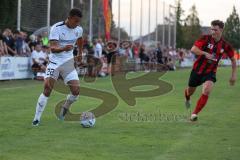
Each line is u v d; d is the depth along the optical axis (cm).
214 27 1484
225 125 1460
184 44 12250
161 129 1364
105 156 1022
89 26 4581
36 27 3731
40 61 3291
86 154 1036
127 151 1077
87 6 4562
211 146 1148
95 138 1214
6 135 1227
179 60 7588
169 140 1210
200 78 1545
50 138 1200
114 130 1334
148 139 1216
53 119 1502
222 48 1502
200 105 1516
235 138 1253
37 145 1115
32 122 1420
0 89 2470
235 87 2972
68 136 1232
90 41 4144
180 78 3894
